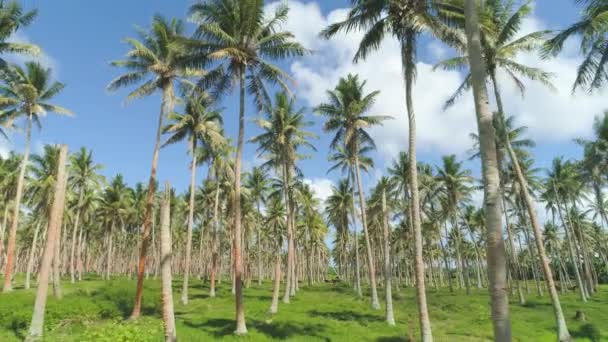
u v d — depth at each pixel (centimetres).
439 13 1462
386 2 1448
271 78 1884
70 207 4578
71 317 1567
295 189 3294
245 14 1703
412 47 1511
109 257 4862
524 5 1811
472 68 643
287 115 2650
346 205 4231
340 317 2158
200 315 2119
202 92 1923
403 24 1470
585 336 1891
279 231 4959
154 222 5272
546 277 1730
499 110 1922
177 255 7438
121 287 2423
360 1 1457
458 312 2567
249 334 1523
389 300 2084
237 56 1709
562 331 1642
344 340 1531
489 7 1912
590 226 5481
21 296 2119
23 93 2603
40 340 1268
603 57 1434
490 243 560
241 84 1792
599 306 2981
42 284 1362
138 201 5153
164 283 1124
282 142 2538
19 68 2633
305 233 5609
